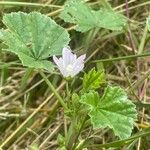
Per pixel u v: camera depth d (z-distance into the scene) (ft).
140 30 0.94
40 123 0.84
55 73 0.83
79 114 0.54
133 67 0.91
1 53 0.89
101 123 0.52
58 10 0.91
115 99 0.54
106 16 0.85
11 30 0.64
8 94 0.89
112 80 0.89
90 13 0.85
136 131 0.81
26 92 0.87
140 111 0.83
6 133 0.84
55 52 0.63
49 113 0.84
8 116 0.84
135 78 0.90
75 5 0.85
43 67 0.60
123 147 0.74
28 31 0.64
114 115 0.53
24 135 0.82
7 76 0.88
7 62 0.90
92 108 0.53
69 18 0.83
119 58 0.81
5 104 0.87
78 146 0.58
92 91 0.53
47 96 0.88
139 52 0.88
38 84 0.87
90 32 0.90
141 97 0.84
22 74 0.89
